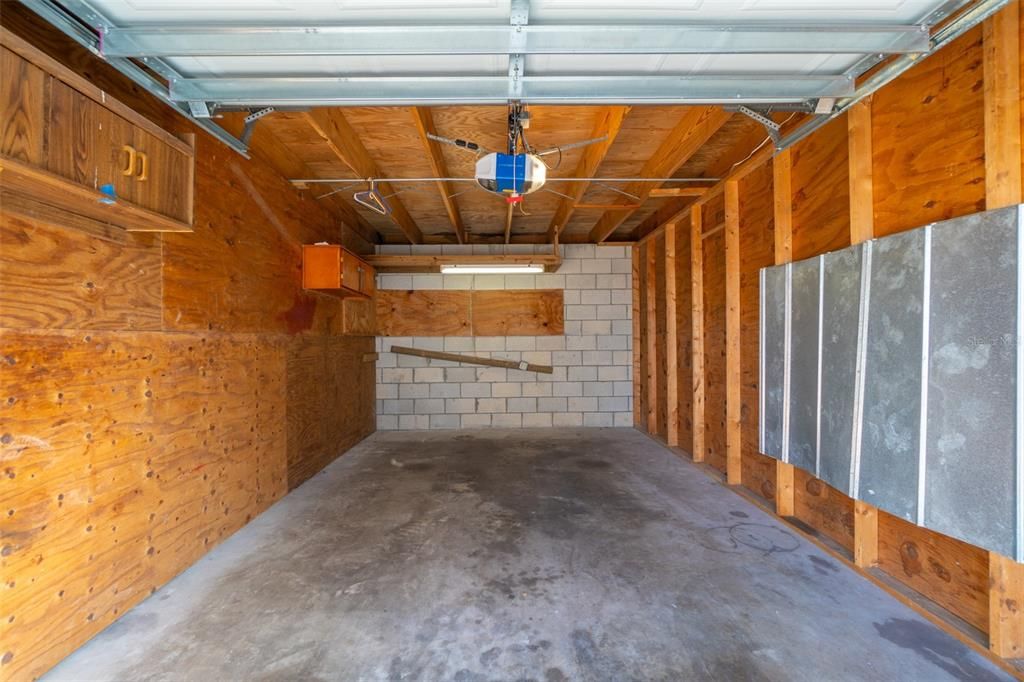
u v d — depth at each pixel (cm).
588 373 596
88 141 151
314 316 393
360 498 331
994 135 154
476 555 243
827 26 154
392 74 178
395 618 189
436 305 590
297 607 197
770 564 230
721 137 318
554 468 405
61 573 164
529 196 452
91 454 177
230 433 269
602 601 200
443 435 549
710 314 396
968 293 161
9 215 148
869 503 205
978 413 158
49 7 142
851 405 215
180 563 225
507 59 171
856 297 212
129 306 197
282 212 335
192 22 151
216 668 160
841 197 233
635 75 182
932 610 183
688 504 314
